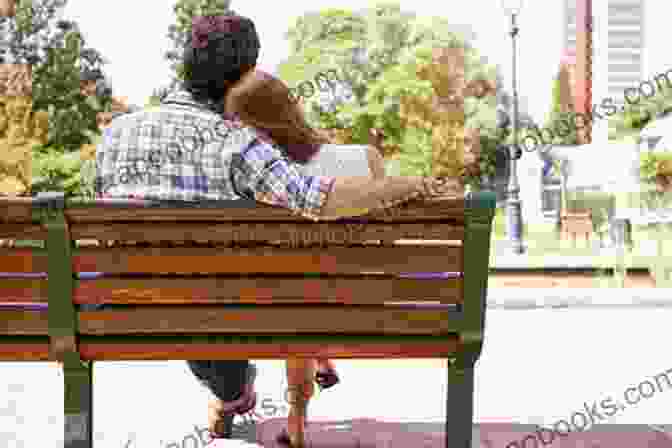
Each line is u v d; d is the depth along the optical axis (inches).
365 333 84.5
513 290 322.3
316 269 81.7
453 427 87.0
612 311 281.4
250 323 82.8
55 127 1373.0
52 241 79.4
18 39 1397.6
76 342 83.3
